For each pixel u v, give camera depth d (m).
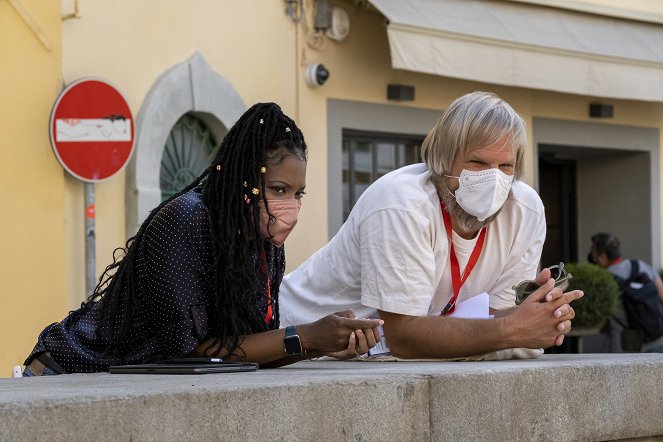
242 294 3.66
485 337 4.24
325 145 11.23
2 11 8.65
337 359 4.65
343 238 4.67
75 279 8.93
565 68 12.15
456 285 4.57
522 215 4.61
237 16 10.46
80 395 2.45
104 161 8.77
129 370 3.38
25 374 3.76
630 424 3.66
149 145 9.53
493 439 3.25
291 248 10.89
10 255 8.62
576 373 3.49
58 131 8.63
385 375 3.08
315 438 2.78
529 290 4.44
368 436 2.91
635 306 12.60
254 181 3.70
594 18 13.21
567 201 15.88
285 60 10.90
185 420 2.53
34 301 8.72
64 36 8.95
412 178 4.43
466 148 4.31
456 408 3.15
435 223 4.41
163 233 3.60
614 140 14.54
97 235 9.13
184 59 9.96
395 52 10.56
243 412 2.63
